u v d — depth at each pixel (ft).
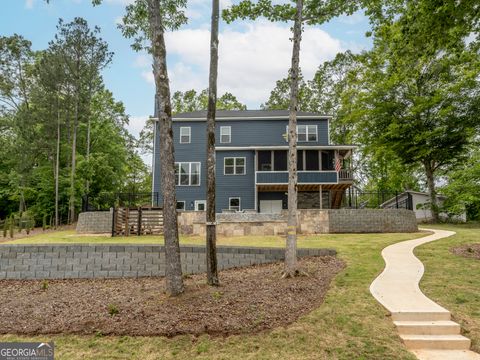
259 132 80.43
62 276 28.12
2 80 85.66
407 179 100.22
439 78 69.00
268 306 18.76
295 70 25.68
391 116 74.08
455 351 15.25
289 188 25.22
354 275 24.17
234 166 77.30
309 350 14.84
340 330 16.39
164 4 26.09
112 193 80.64
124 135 117.19
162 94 20.38
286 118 80.12
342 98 94.63
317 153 74.54
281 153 76.54
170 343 15.55
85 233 56.65
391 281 22.75
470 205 75.46
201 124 79.97
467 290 20.71
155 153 78.69
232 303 18.98
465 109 67.67
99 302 20.42
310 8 27.61
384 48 57.21
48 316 18.66
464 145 71.31
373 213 50.80
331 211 50.42
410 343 15.60
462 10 26.50
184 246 28.63
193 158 78.59
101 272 28.14
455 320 17.26
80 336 16.40
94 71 74.08
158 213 52.95
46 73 71.05
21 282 27.30
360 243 36.73
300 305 19.12
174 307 18.51
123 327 16.93
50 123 74.79
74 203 79.92
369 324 16.88
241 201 75.97
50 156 81.97
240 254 29.43
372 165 111.45
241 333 16.16
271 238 42.93
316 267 26.66
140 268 28.04
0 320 18.40
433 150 70.85
